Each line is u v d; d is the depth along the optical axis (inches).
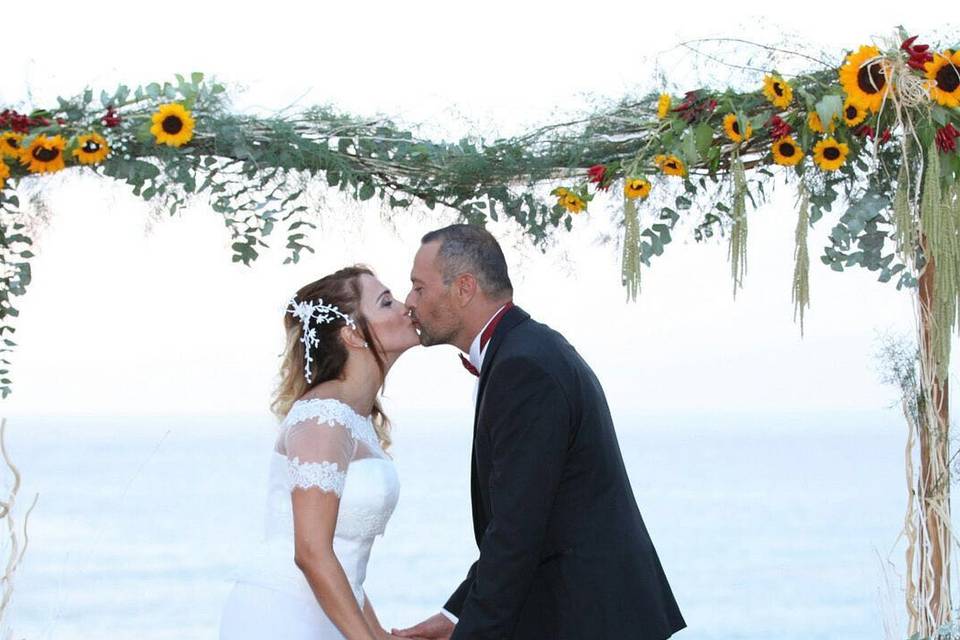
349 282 113.6
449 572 652.1
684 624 109.4
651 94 131.7
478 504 108.7
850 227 123.9
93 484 1179.3
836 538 787.4
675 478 1323.8
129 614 525.7
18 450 1812.3
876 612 522.3
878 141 125.3
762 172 132.4
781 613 539.2
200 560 676.1
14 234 129.5
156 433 2721.5
